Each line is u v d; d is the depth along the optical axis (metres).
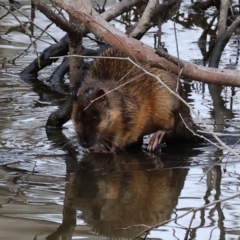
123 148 11.33
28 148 10.89
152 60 8.89
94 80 11.61
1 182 9.12
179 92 11.49
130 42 8.94
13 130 11.88
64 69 15.56
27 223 7.54
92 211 8.03
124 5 13.27
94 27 9.05
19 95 14.23
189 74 8.84
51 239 7.10
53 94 14.41
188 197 8.62
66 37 15.52
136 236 7.18
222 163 10.27
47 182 9.22
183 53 17.50
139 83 11.28
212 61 16.05
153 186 9.13
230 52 17.61
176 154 10.94
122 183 9.27
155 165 10.27
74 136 11.69
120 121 11.08
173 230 7.48
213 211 8.07
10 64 16.36
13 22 19.77
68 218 7.76
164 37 18.97
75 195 8.64
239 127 12.06
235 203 8.34
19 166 9.95
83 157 10.65
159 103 11.30
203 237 7.22
